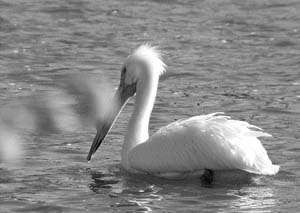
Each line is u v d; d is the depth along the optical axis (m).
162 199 12.85
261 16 27.03
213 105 18.45
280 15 27.17
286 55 23.03
